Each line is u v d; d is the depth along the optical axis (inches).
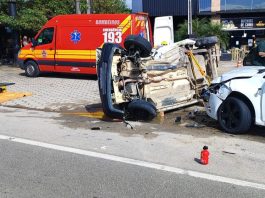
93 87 557.3
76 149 268.7
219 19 1093.1
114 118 355.6
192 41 398.6
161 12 1134.4
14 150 268.1
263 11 1056.2
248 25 1083.3
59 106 427.5
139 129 321.1
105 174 223.3
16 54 888.9
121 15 614.2
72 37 640.4
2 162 244.1
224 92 307.3
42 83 605.0
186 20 1033.5
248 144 278.1
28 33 918.4
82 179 216.2
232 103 301.4
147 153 259.1
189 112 379.6
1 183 211.3
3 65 908.6
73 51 641.6
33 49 674.2
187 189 202.7
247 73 307.1
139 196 194.5
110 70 339.0
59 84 591.5
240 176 219.5
